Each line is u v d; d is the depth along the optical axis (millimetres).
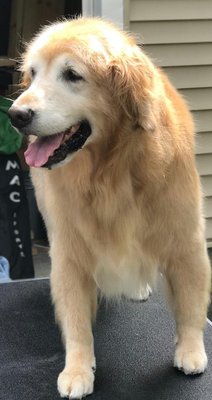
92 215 1209
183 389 1202
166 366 1291
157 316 1533
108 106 1127
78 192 1198
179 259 1236
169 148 1170
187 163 1218
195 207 1222
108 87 1117
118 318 1526
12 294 1713
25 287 1762
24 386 1239
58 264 1275
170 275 1270
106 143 1151
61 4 2621
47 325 1521
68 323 1260
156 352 1349
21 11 2541
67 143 1126
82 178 1183
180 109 1277
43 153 1113
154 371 1271
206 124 2238
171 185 1181
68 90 1104
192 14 2100
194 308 1259
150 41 2092
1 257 2092
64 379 1194
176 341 1318
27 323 1533
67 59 1093
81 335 1254
